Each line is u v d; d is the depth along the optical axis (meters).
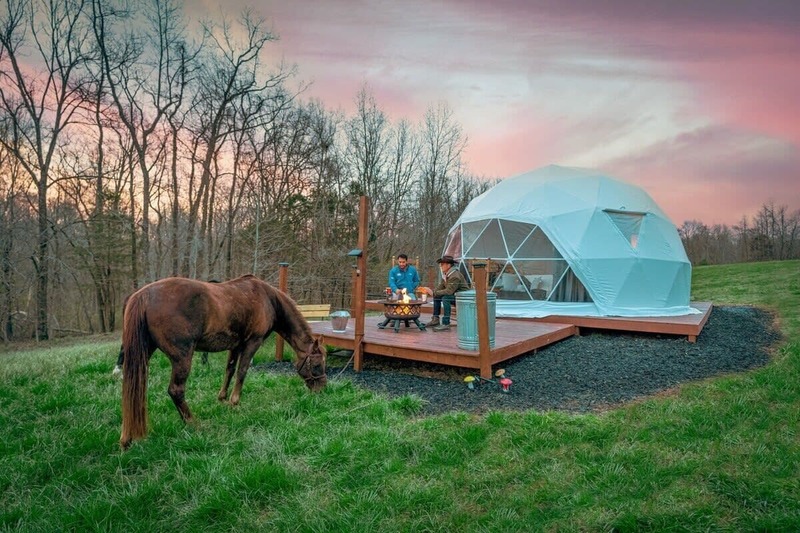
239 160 20.33
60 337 19.55
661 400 4.81
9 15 17.31
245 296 4.82
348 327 8.45
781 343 7.94
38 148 18.17
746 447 3.43
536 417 4.18
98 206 19.00
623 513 2.58
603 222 10.09
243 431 4.12
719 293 17.41
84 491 3.15
